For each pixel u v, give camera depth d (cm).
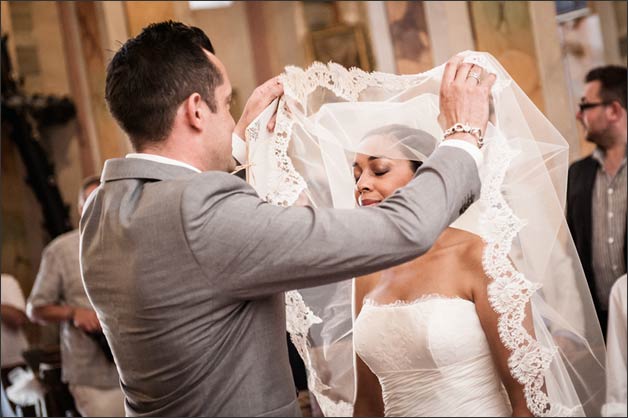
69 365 548
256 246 187
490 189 229
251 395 196
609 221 493
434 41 742
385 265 187
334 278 188
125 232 198
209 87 205
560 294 246
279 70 786
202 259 190
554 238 242
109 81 208
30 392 623
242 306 197
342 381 266
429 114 258
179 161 204
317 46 777
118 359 207
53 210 795
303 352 262
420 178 194
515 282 227
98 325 538
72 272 554
